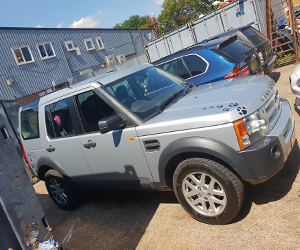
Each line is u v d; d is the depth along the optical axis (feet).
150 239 10.62
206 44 20.68
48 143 14.56
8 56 83.97
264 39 25.96
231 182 9.09
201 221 10.32
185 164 9.81
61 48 98.17
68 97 13.35
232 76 18.80
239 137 8.75
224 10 42.60
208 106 9.86
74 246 12.07
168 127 9.85
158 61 23.02
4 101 25.88
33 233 6.76
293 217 9.21
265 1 35.37
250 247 8.61
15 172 6.68
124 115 11.23
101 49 113.09
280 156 9.18
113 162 11.96
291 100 20.10
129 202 14.33
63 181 14.98
